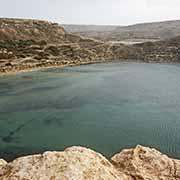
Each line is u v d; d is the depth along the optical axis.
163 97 78.12
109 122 56.62
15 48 166.88
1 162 12.91
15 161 10.41
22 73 120.25
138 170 11.60
